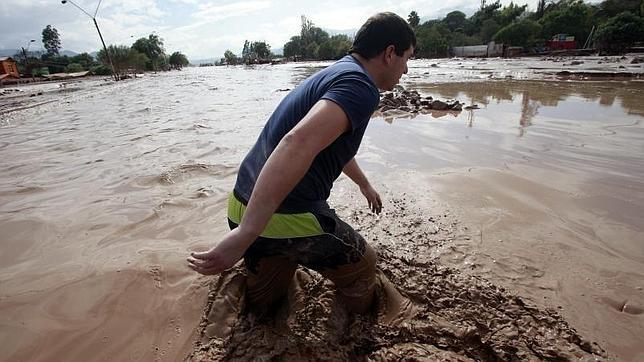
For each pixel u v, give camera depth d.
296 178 1.48
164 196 3.84
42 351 1.90
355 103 1.56
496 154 4.95
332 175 1.88
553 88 12.24
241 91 15.80
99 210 3.55
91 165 5.05
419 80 18.09
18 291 2.36
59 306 2.21
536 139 5.62
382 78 1.87
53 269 2.59
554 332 1.93
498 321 2.00
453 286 2.26
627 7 60.09
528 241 2.82
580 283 2.33
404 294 2.22
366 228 3.06
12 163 5.30
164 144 6.02
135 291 2.33
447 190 3.80
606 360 1.78
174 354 1.88
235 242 1.46
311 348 1.83
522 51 57.91
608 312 2.09
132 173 4.59
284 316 2.08
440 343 1.90
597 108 8.14
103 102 13.74
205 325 2.03
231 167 4.71
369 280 2.03
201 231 3.10
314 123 1.48
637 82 13.33
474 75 20.50
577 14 58.25
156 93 16.89
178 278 2.44
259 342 1.88
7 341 1.96
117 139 6.63
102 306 2.21
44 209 3.62
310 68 39.44
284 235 1.75
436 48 72.25
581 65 25.39
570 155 4.80
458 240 2.84
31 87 29.52
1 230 3.18
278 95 13.19
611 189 3.71
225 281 2.29
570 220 3.13
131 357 1.87
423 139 5.86
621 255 2.63
